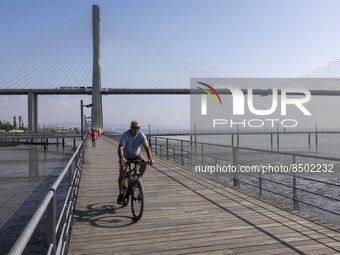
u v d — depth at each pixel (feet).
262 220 18.95
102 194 26.58
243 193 26.45
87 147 87.86
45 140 234.99
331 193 46.14
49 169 137.08
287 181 52.54
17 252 5.21
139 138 20.54
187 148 71.77
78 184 28.68
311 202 42.09
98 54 264.93
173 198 24.80
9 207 66.85
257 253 14.33
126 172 21.47
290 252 14.38
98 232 17.25
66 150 231.09
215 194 26.08
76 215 20.31
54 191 9.61
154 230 17.52
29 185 97.40
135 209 19.61
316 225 17.95
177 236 16.58
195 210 21.35
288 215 19.92
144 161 20.48
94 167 44.68
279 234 16.62
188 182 31.63
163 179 33.40
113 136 143.54
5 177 113.29
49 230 9.78
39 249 37.24
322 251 14.44
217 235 16.63
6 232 49.47
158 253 14.55
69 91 272.72
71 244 15.60
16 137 221.25
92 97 257.14
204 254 14.35
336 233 16.67
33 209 65.05
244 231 17.15
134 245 15.48
